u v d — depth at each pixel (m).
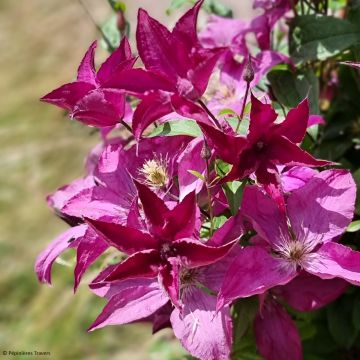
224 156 0.89
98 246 0.93
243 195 0.92
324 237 0.92
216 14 1.15
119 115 0.94
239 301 0.96
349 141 1.11
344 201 0.92
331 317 1.09
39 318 1.80
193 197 0.88
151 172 0.95
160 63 0.90
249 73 0.91
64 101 0.93
